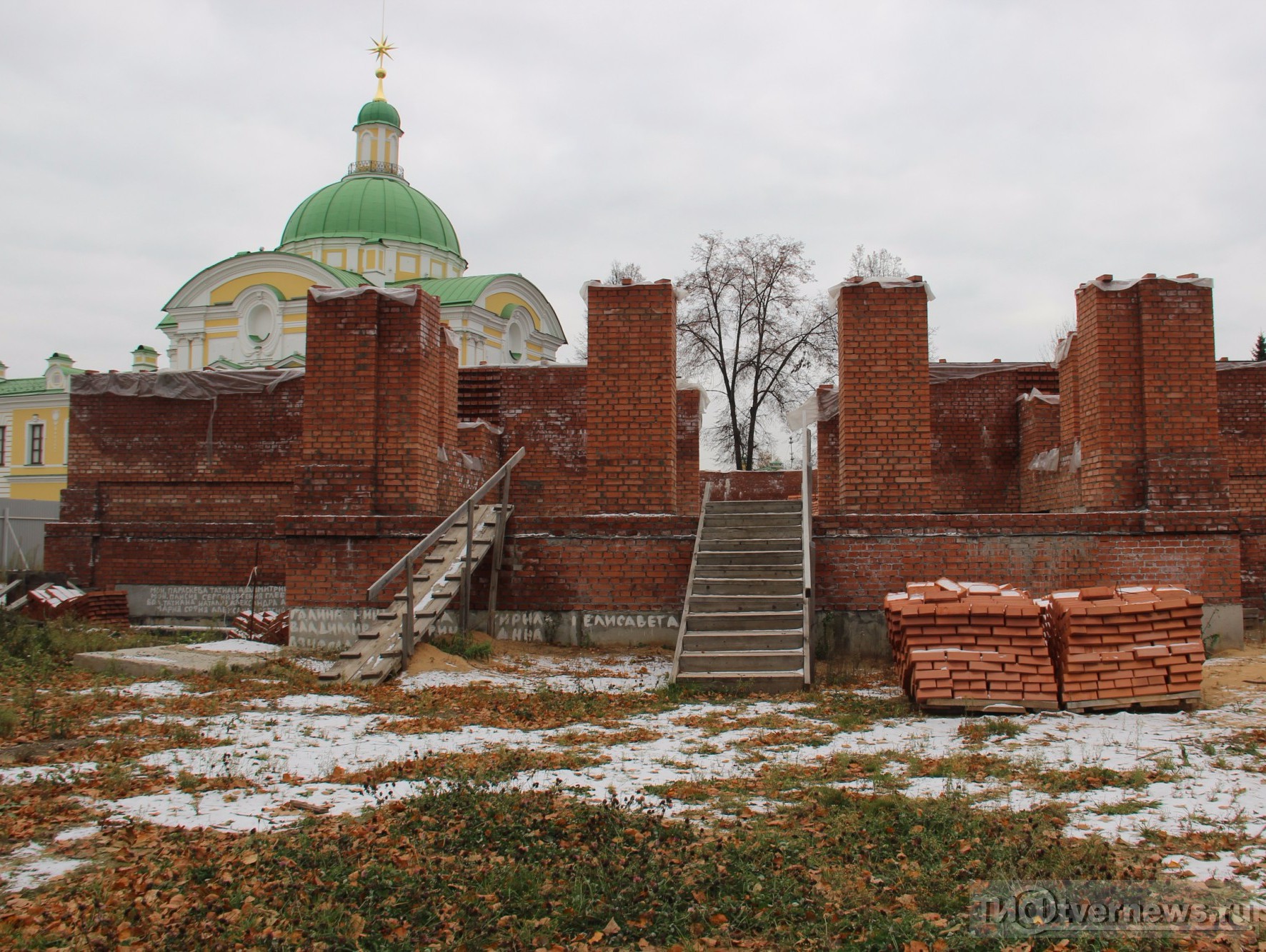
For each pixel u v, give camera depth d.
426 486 12.42
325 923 3.96
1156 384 11.29
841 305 11.66
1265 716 7.60
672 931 3.90
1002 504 16.25
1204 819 5.10
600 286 12.27
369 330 12.23
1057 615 8.32
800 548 11.41
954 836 4.87
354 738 7.27
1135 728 7.38
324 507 12.16
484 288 44.72
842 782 6.06
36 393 53.78
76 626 13.87
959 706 8.02
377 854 4.66
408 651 9.98
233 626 14.80
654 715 8.34
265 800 5.65
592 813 5.16
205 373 16.72
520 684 9.67
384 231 50.41
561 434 17.52
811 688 9.52
